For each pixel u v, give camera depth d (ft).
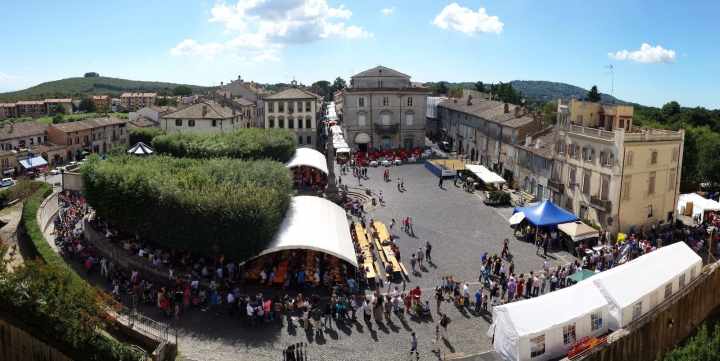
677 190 199.41
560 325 101.09
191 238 132.26
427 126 435.94
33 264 103.19
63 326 95.50
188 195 132.87
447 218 197.67
